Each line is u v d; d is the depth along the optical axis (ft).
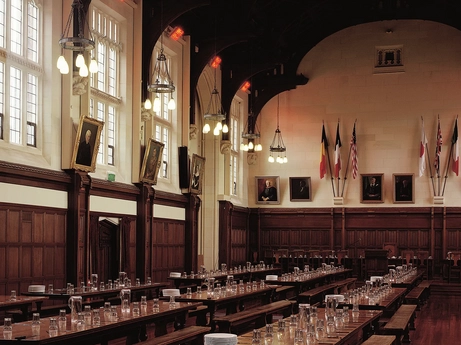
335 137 106.42
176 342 32.78
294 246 106.93
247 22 79.61
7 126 47.98
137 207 66.85
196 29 81.71
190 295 44.16
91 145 54.95
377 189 103.76
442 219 100.73
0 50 47.29
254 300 75.41
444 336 48.85
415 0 102.89
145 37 68.23
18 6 50.60
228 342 21.33
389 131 104.32
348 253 104.27
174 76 79.56
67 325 27.91
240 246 104.12
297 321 29.50
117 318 30.48
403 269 79.87
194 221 81.51
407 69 104.27
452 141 100.68
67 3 54.03
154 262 71.00
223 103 94.43
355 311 34.63
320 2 94.48
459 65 102.12
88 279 55.26
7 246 46.16
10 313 42.27
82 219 54.80
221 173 95.35
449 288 90.33
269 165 108.88
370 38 105.91
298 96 108.17
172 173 78.54
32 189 49.19
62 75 53.93
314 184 106.83
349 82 106.32
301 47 107.76
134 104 66.74
